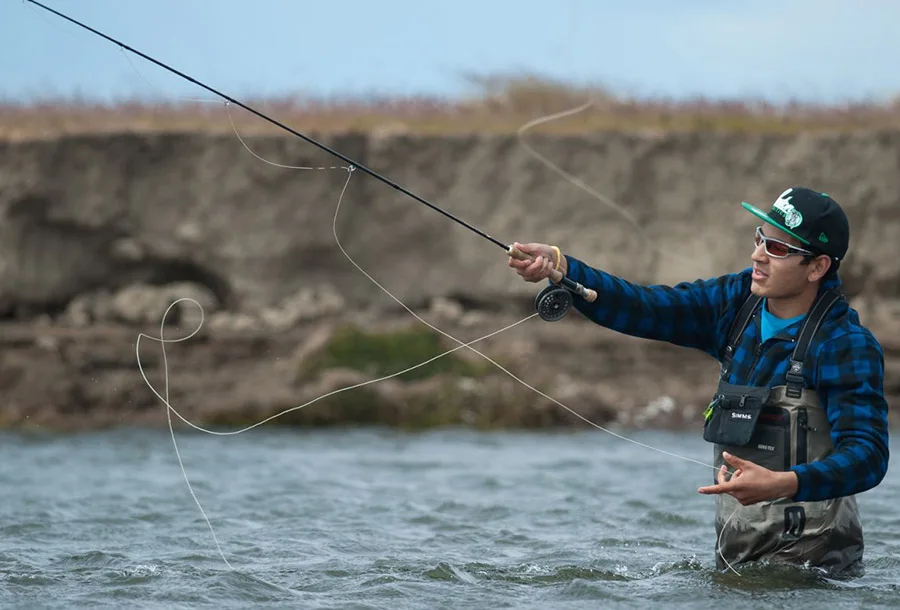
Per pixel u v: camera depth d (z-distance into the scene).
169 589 20.19
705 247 80.25
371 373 66.38
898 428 60.94
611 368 70.06
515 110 85.12
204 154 78.94
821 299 19.03
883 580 19.97
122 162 77.94
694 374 69.88
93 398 64.94
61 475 39.59
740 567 20.06
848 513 19.83
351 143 80.31
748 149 80.94
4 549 24.20
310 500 32.53
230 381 67.69
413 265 80.50
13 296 75.62
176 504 31.64
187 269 79.62
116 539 25.72
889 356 70.94
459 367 67.00
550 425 61.72
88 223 77.00
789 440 18.84
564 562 22.75
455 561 22.89
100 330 72.19
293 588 20.38
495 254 80.25
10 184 75.44
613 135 81.19
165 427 61.44
